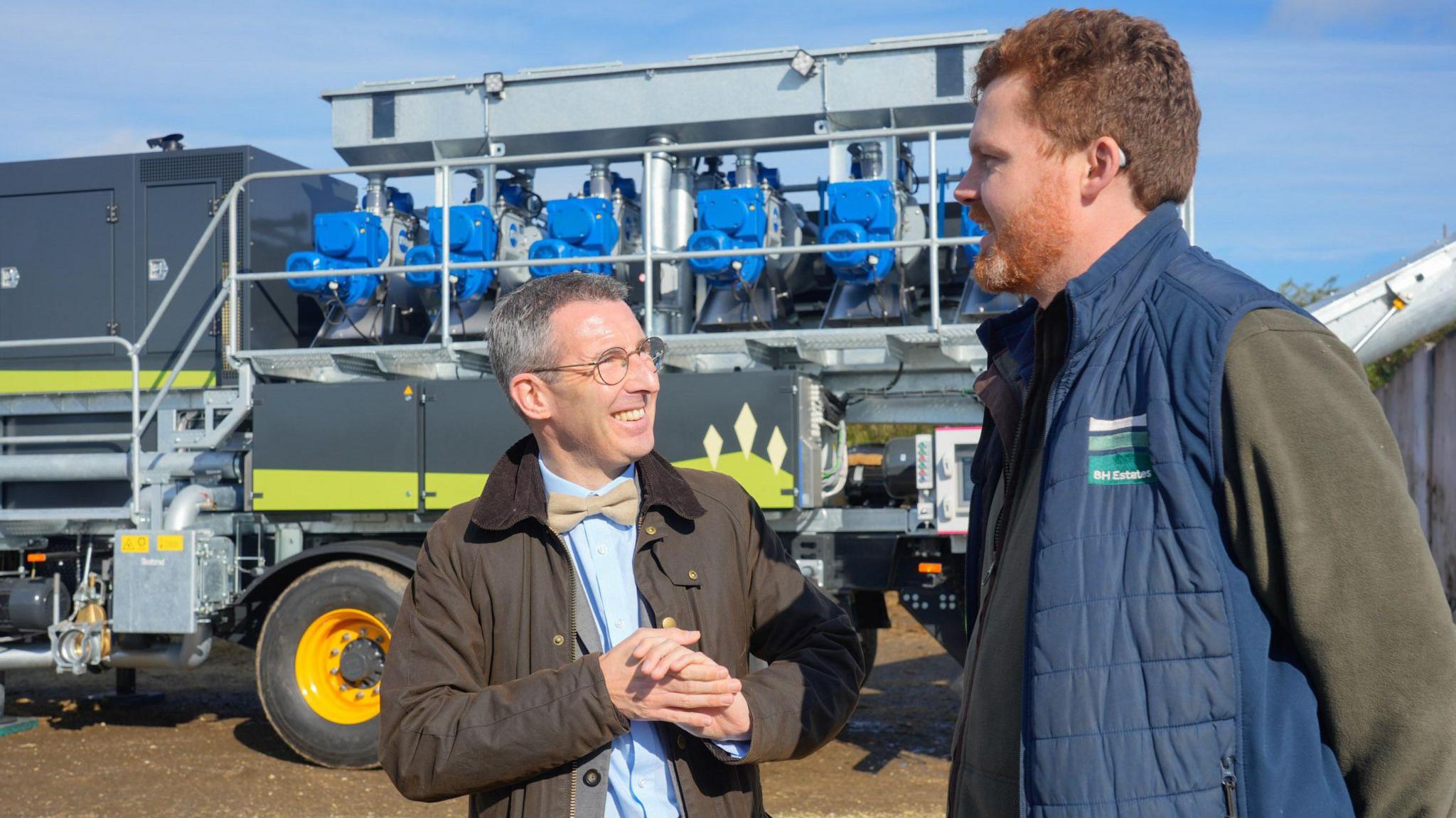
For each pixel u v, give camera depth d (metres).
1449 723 1.47
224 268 7.38
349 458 6.33
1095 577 1.61
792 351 6.31
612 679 1.91
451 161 6.60
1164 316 1.66
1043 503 1.69
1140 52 1.79
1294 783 1.53
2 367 7.70
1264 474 1.53
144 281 7.53
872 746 6.88
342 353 6.46
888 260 6.09
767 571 2.34
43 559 7.36
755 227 6.13
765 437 5.70
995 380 2.07
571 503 2.16
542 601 2.11
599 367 2.14
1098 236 1.81
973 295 6.11
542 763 1.93
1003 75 1.87
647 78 6.52
